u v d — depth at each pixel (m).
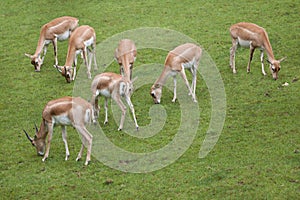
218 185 16.69
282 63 24.95
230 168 17.50
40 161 18.64
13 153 19.25
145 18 30.75
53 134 20.47
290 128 19.64
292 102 21.52
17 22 31.17
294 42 26.95
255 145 18.75
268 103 21.62
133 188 16.88
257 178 16.84
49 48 28.38
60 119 18.27
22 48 28.23
